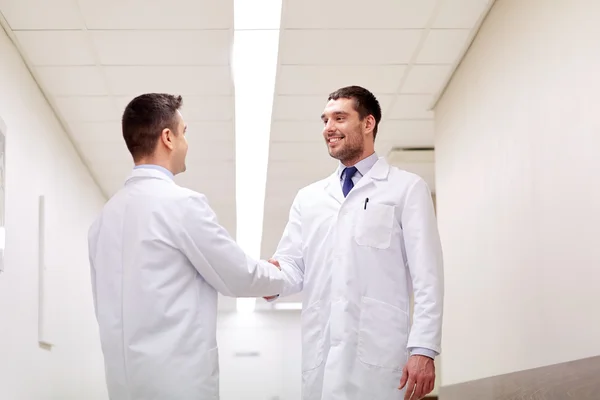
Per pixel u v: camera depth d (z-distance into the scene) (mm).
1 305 3725
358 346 2424
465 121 4633
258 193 7797
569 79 3002
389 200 2541
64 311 5344
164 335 2105
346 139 2607
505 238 3820
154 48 4426
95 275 2275
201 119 5605
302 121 5676
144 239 2146
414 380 2307
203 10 3990
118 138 5906
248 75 4875
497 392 2135
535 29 3375
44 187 4891
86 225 6523
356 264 2494
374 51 4551
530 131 3457
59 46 4348
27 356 4242
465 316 4605
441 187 5277
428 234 2479
